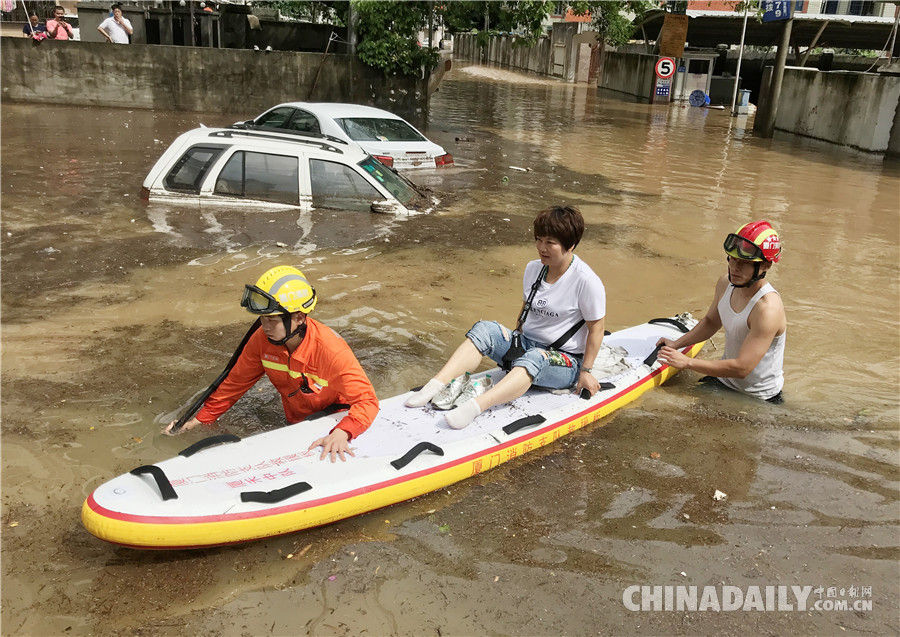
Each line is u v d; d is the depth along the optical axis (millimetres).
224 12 20484
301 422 3799
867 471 4031
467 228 8336
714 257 7875
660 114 23984
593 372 4824
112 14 17656
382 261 7047
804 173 13516
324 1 17891
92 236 7238
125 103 17156
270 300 3316
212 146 8391
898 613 2984
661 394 4914
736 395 4918
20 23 25844
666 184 11805
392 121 11023
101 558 3068
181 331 5281
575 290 4184
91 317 5438
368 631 2742
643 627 2846
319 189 8422
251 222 7922
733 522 3539
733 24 27906
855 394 4961
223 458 3490
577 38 35656
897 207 10750
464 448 3832
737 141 18047
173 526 3023
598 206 9953
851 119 17297
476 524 3451
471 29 16922
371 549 3230
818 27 26750
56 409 4156
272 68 16922
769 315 4492
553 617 2875
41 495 3418
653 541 3373
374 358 5074
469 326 5699
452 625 2799
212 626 2729
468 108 22094
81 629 2686
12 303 5613
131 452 3775
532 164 12875
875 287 7102
